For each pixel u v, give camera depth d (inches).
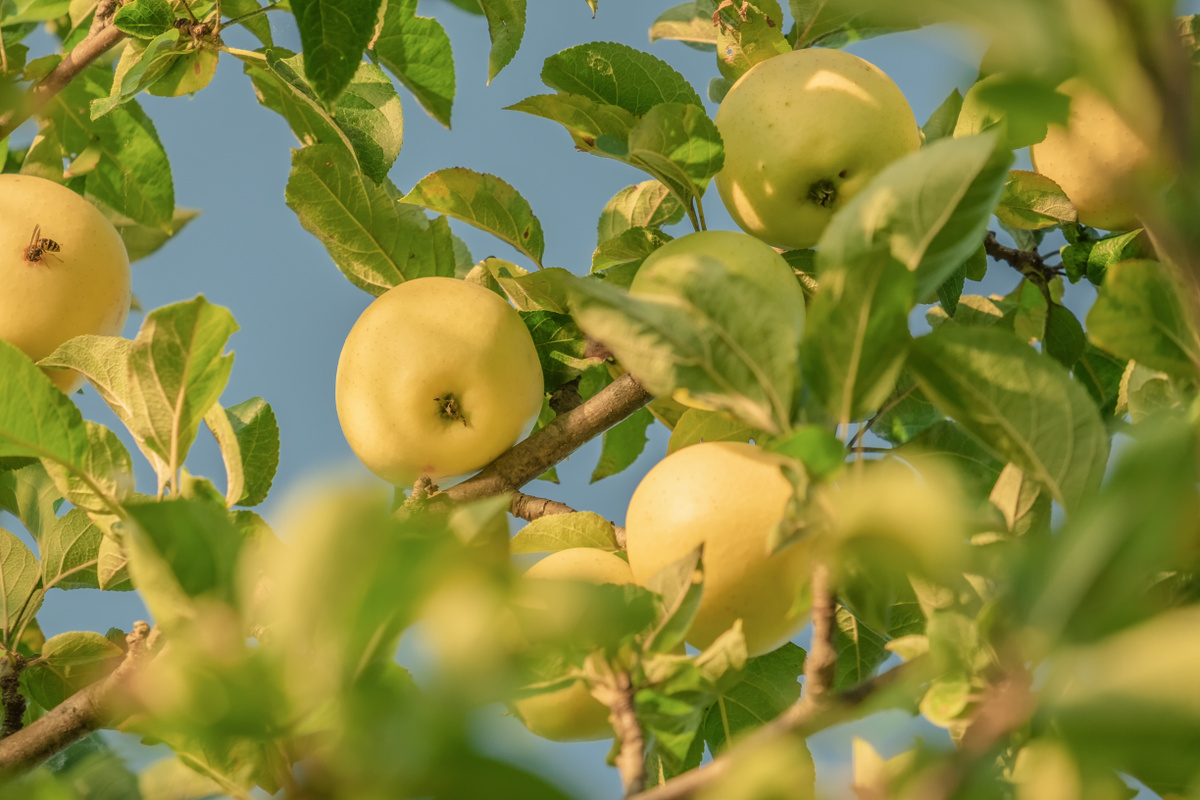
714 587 56.5
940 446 58.4
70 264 60.1
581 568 57.2
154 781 53.7
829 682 53.0
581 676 54.4
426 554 29.8
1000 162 53.9
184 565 52.7
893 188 53.9
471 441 59.8
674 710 54.6
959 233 54.0
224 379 55.8
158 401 55.7
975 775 40.3
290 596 30.2
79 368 57.0
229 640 51.7
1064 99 30.9
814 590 53.2
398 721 34.0
